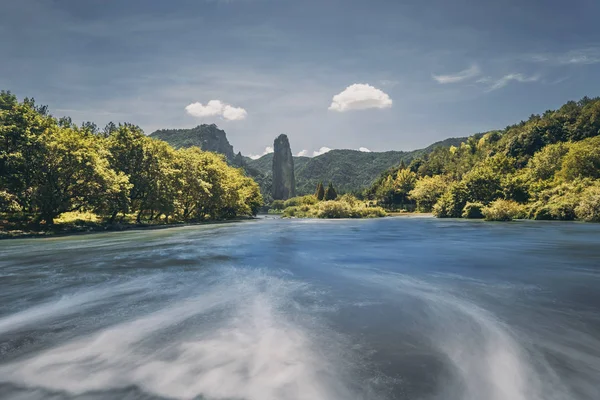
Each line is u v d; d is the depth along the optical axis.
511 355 5.88
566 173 66.00
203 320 7.92
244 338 6.74
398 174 141.50
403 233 34.03
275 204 199.75
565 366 5.49
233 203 87.62
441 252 19.50
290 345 6.36
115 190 44.09
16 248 24.19
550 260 16.17
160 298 10.08
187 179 69.06
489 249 20.58
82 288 11.58
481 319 7.73
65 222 42.59
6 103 61.94
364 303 9.15
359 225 49.84
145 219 62.28
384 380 5.03
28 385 5.10
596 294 9.88
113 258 18.55
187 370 5.45
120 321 8.00
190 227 50.97
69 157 40.22
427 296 9.79
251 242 26.62
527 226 39.81
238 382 5.05
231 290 10.88
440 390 4.76
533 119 141.62
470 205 64.81
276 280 12.27
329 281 11.98
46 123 42.69
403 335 6.82
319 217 83.94
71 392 4.89
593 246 21.42
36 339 6.96
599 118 103.94
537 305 8.80
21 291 11.25
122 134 54.28
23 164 36.69
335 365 5.53
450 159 156.62
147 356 6.01
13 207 37.00
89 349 6.38
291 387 4.88
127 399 4.66
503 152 122.12
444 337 6.71
